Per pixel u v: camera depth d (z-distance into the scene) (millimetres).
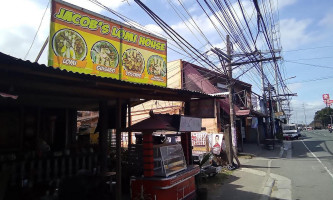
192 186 7340
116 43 11188
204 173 10094
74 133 10055
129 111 9125
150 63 12711
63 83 4984
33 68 3982
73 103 8242
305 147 24906
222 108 19516
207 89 18250
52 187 6156
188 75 18625
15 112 8164
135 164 6953
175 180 6160
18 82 4367
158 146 6312
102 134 7086
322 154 18891
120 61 11227
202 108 8758
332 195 8336
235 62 14883
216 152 13500
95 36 10383
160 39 13359
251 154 19188
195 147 14438
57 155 6480
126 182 7824
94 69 10203
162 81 13227
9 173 5059
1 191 4742
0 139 7715
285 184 10211
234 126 15820
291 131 38750
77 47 9703
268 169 13492
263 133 33250
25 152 7520
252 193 8742
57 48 9133
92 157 6988
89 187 6121
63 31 9352
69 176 6180
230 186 9750
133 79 11758
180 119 6570
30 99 7012
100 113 7414
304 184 10039
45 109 9109
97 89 5641
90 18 10219
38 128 8742
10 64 3785
